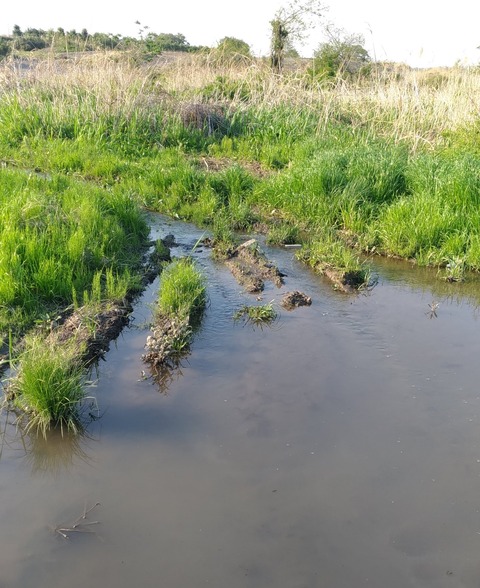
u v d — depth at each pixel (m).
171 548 3.15
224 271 6.95
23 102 13.02
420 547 3.19
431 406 4.39
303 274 7.00
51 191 8.30
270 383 4.66
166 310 5.69
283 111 13.73
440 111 12.62
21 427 4.12
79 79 14.11
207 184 9.58
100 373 4.78
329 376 4.77
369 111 13.35
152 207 9.38
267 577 2.99
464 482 3.65
